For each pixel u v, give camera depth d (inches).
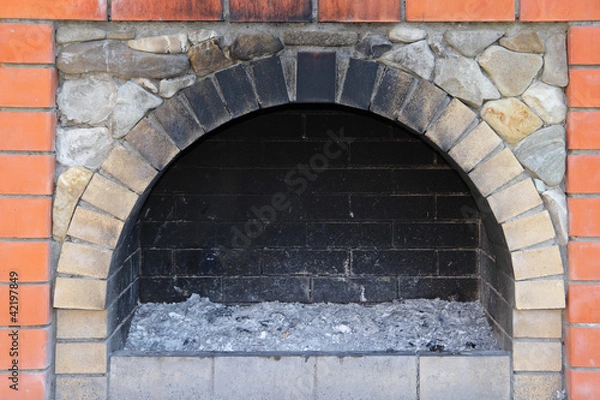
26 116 94.0
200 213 126.3
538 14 94.9
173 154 96.9
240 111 97.0
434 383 100.8
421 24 96.7
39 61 93.9
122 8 94.4
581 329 96.2
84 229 96.0
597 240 96.7
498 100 96.8
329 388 101.1
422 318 121.3
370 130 125.3
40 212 94.6
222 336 115.3
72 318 97.4
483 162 97.3
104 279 96.3
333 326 118.6
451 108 96.8
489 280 117.9
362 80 96.9
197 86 96.6
